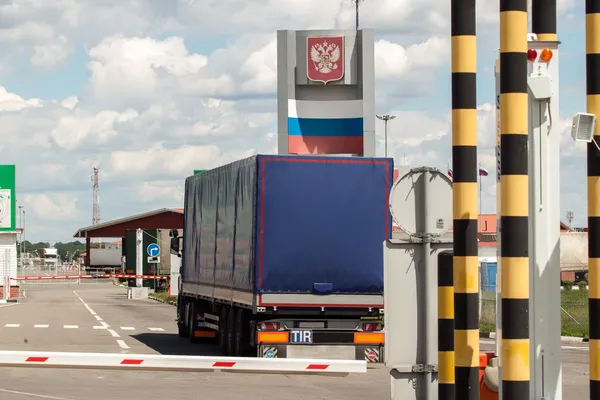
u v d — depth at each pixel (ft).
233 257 79.87
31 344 97.66
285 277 73.31
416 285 32.09
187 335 107.76
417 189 32.17
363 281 73.77
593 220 33.27
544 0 34.88
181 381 68.08
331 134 118.32
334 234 73.67
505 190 30.35
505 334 30.25
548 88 32.68
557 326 33.09
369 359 74.95
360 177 74.08
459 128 31.19
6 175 254.47
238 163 78.95
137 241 255.29
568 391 65.46
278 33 118.01
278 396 61.05
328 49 117.80
